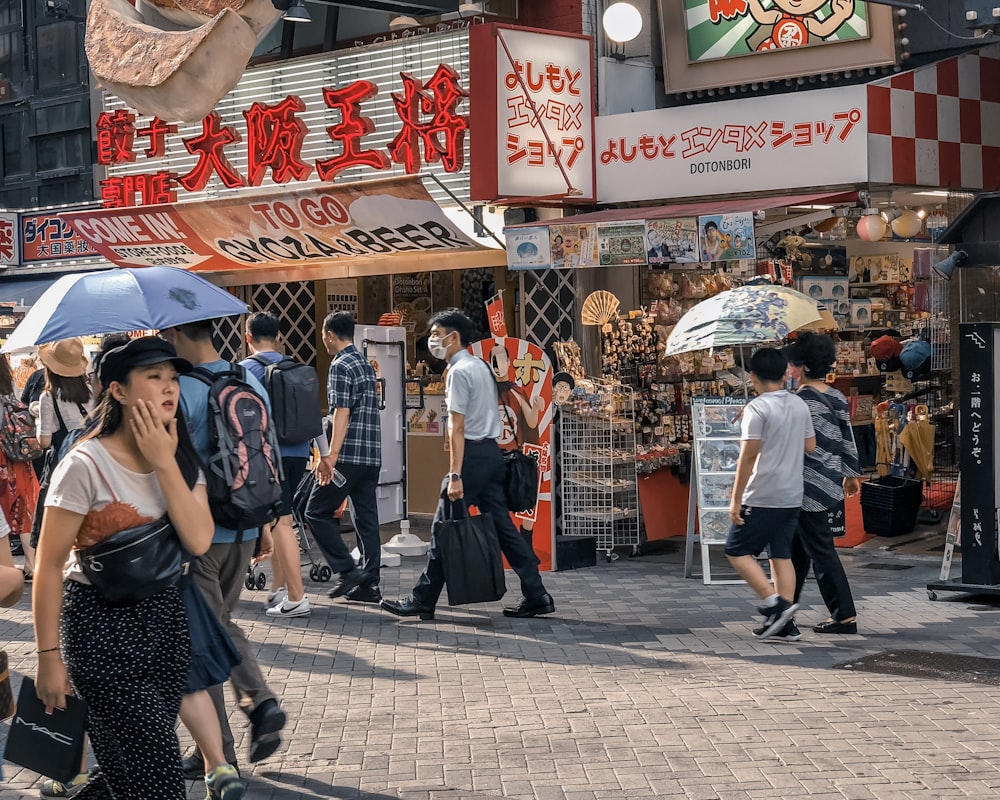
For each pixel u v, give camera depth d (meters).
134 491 4.30
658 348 11.86
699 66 12.48
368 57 12.74
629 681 7.31
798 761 5.81
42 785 5.58
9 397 10.55
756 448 8.00
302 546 12.02
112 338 4.46
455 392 8.88
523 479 9.04
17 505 10.62
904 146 11.16
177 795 4.32
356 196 11.71
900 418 12.86
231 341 15.03
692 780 5.59
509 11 12.69
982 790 5.39
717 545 10.48
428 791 5.54
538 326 12.14
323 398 15.24
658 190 11.78
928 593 9.39
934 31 12.49
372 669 7.72
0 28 17.72
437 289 14.38
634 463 11.36
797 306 9.57
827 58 11.91
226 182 13.64
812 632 8.44
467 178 12.05
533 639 8.46
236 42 11.20
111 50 11.62
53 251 16.91
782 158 11.15
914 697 6.84
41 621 4.23
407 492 12.57
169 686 4.42
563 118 11.80
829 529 8.33
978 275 12.57
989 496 9.02
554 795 5.44
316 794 5.55
